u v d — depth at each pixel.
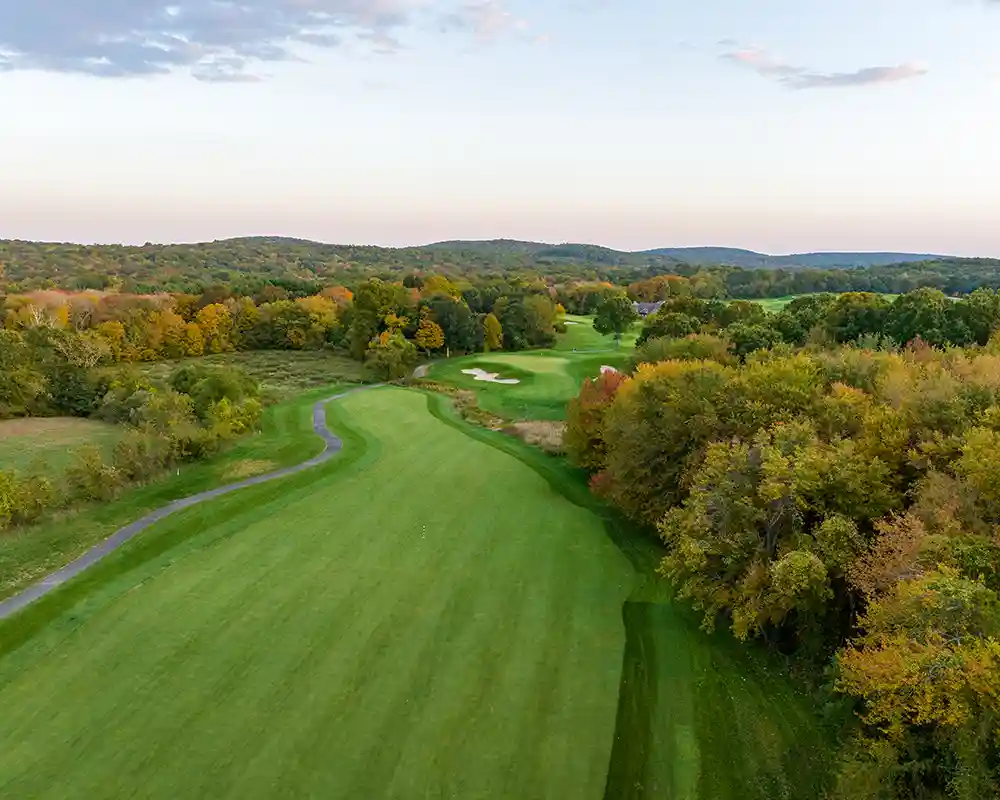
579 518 35.69
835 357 41.16
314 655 23.52
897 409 27.55
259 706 20.94
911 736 16.23
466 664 23.08
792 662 22.86
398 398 66.62
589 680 22.28
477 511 36.47
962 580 16.59
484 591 27.97
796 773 18.42
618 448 34.72
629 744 19.50
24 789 17.73
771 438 27.19
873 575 19.69
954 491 21.19
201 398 54.00
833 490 23.27
